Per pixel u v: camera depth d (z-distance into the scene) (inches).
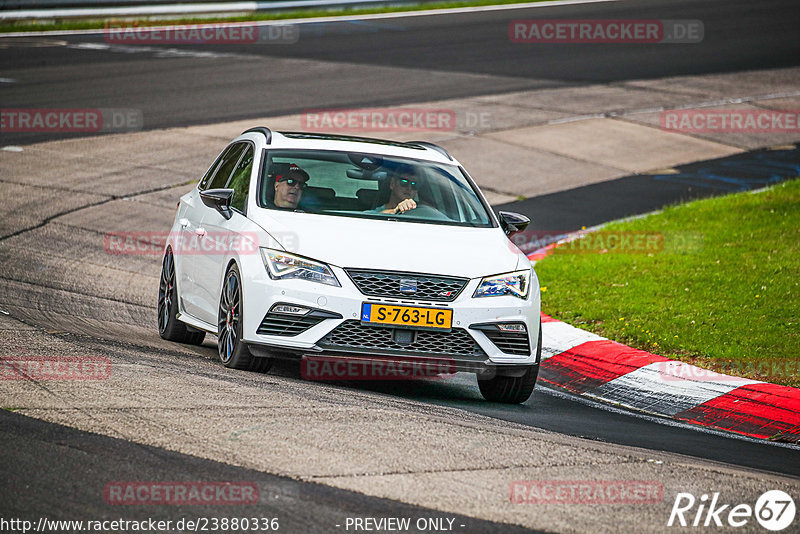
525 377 1073.5
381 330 1013.2
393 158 1232.8
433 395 1095.6
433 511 657.6
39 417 794.8
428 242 1073.5
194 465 713.0
